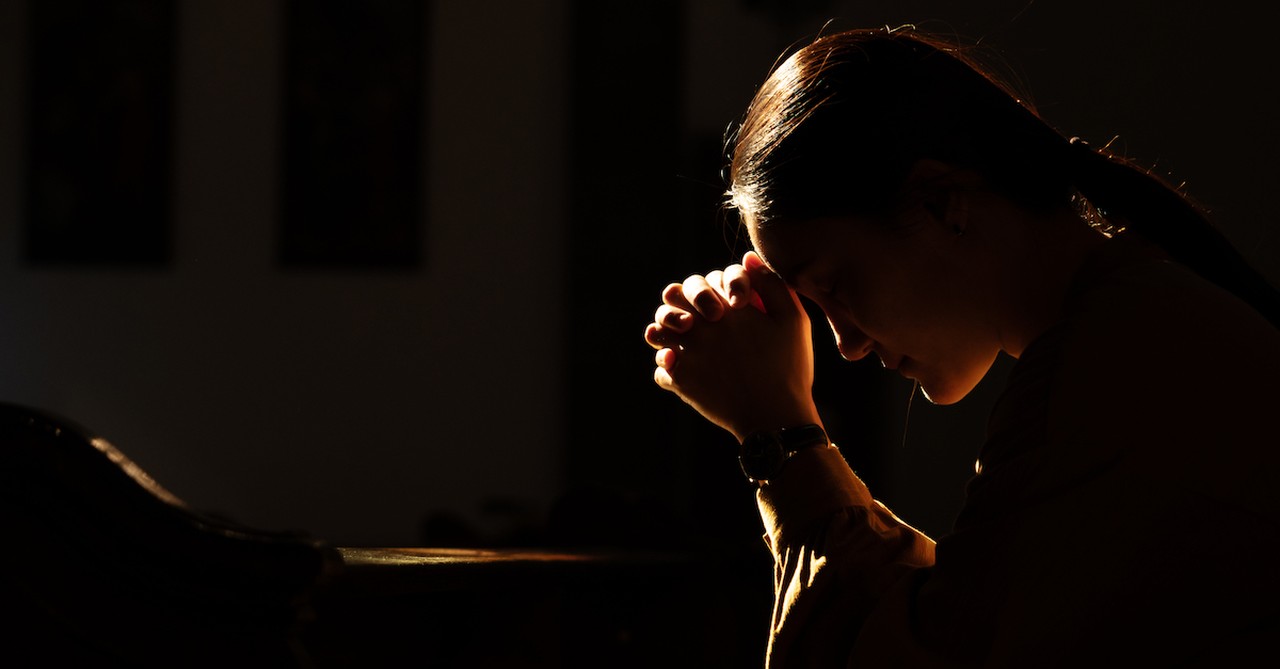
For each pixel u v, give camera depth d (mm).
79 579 632
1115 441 767
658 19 7199
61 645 643
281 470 7422
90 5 7527
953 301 906
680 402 7090
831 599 917
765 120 941
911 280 902
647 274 7160
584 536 2053
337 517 7383
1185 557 742
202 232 7516
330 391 7445
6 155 7555
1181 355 786
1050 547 764
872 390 6766
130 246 7516
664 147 7172
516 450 7371
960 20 6828
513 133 7488
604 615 1751
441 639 1177
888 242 893
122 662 637
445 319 7449
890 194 883
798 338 1087
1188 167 6551
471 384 7410
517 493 7352
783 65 971
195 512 640
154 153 7516
